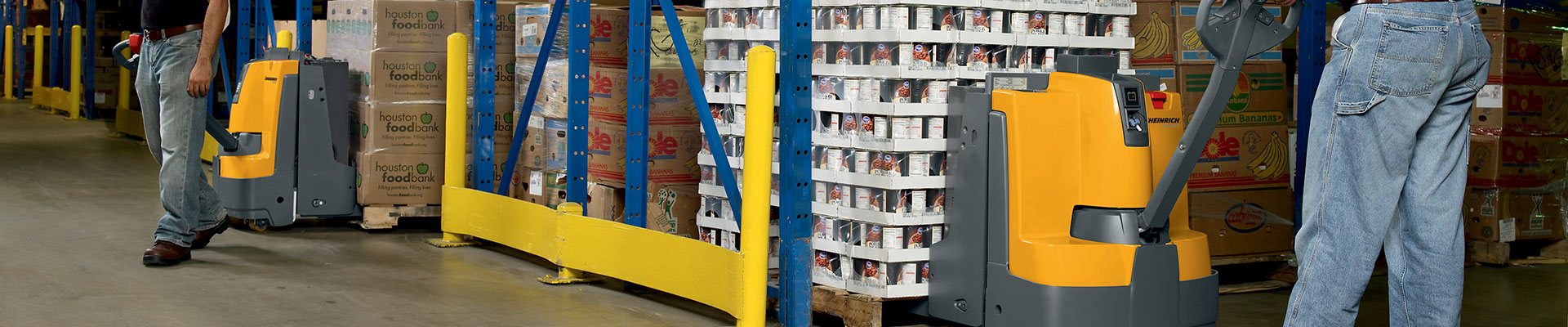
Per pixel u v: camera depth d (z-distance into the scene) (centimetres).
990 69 429
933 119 423
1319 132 366
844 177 434
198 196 567
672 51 548
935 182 426
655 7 576
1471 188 609
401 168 658
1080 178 399
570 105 536
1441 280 368
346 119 663
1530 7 602
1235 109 532
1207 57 521
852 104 423
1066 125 399
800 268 434
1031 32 430
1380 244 361
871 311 429
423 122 661
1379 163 354
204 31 546
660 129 545
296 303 482
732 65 465
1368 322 474
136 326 438
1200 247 409
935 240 434
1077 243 392
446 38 661
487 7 620
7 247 591
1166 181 380
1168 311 396
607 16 573
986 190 408
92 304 472
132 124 1181
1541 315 490
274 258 581
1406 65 345
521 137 600
